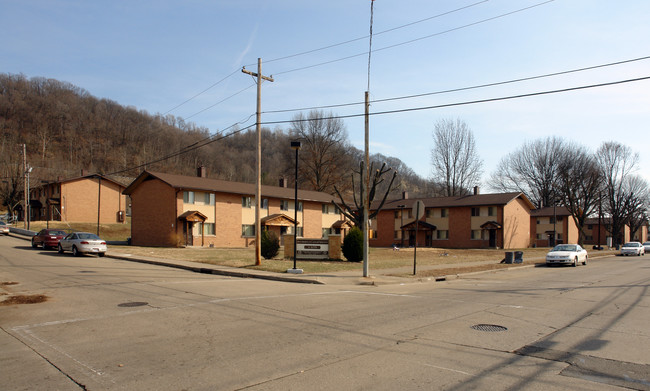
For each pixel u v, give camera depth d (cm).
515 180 7800
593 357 675
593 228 8638
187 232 4194
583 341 775
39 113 8300
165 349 701
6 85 8350
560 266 2911
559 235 6925
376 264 2530
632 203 6962
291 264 2248
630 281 1848
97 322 898
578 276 2123
